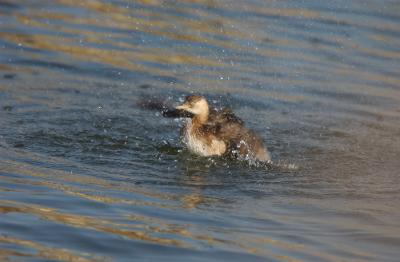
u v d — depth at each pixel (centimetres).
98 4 2380
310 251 988
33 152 1352
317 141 1542
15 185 1162
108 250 946
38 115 1555
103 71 1880
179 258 937
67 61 1927
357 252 995
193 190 1229
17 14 2241
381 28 2289
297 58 2044
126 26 2206
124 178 1264
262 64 1994
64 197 1127
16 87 1723
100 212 1078
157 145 1456
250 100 1764
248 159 1398
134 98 1716
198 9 2386
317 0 2528
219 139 1423
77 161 1334
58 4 2356
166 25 2231
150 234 1009
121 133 1500
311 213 1143
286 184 1288
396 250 1009
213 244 990
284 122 1647
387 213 1155
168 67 1941
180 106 1470
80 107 1628
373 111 1744
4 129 1456
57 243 955
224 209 1141
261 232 1048
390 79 1944
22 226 997
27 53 1959
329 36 2209
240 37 2170
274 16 2355
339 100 1800
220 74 1916
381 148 1514
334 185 1292
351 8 2459
